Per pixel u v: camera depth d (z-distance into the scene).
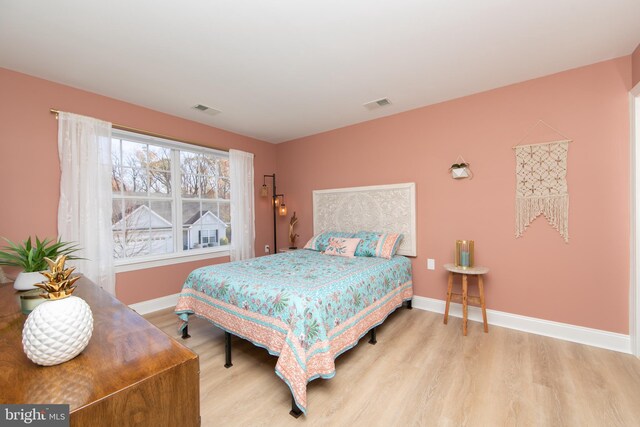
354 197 3.67
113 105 2.82
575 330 2.31
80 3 1.53
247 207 4.12
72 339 0.79
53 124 2.46
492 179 2.69
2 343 0.94
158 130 3.18
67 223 2.49
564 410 1.53
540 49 2.04
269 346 1.70
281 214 4.34
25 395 0.65
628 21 1.72
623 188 2.13
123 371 0.75
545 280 2.45
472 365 1.98
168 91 2.68
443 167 2.98
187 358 0.82
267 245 4.58
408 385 1.77
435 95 2.82
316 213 4.11
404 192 3.23
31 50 1.98
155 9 1.59
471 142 2.80
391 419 1.50
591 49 2.04
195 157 3.70
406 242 3.22
